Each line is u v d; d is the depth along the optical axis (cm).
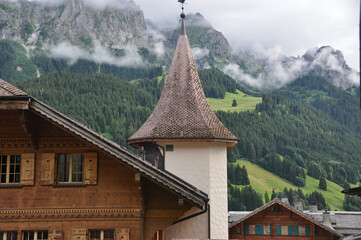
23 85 19388
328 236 5138
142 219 1716
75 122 1622
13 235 1712
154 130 2298
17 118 1742
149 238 1742
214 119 2414
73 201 1722
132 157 1616
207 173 2259
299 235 5206
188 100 2441
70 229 1708
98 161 1744
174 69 2573
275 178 18688
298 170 18988
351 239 1278
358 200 16550
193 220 2217
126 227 1712
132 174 1736
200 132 2269
